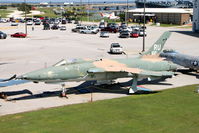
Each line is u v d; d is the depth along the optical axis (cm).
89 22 13312
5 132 1689
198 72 3497
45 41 6456
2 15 17250
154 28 10181
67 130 1712
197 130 1711
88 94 2583
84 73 2497
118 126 1769
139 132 1680
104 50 5169
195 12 8531
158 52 3067
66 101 2362
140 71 2531
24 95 2531
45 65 3612
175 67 2973
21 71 3428
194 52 4825
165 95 2481
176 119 1883
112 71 2477
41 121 1861
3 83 2606
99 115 1966
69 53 4812
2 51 5016
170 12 12488
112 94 2580
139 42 6319
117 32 8656
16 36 7262
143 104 2214
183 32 8544
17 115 1994
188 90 2647
